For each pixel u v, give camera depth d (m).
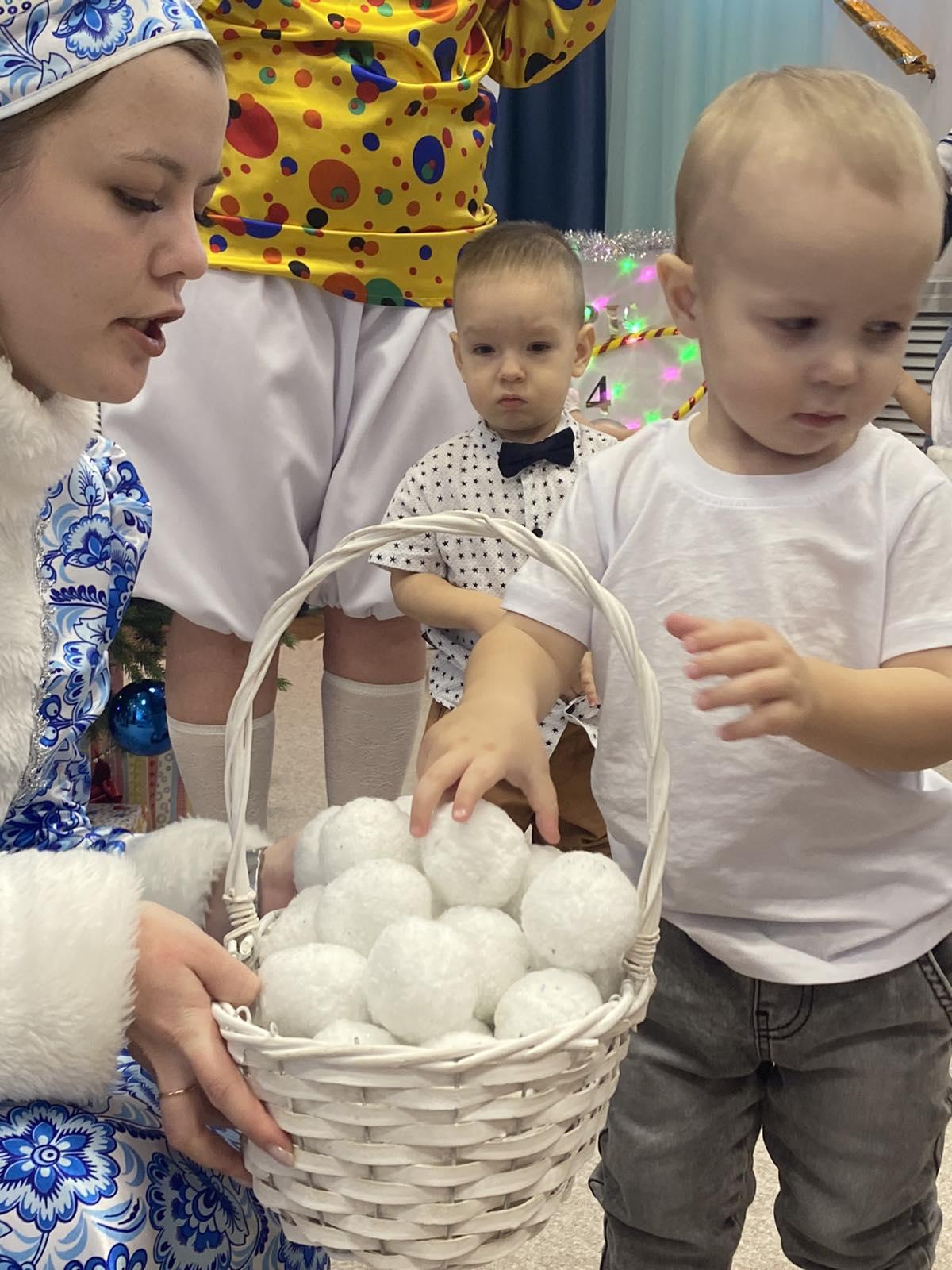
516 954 0.73
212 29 1.43
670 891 0.90
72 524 0.86
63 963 0.68
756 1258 1.21
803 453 0.86
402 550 1.55
